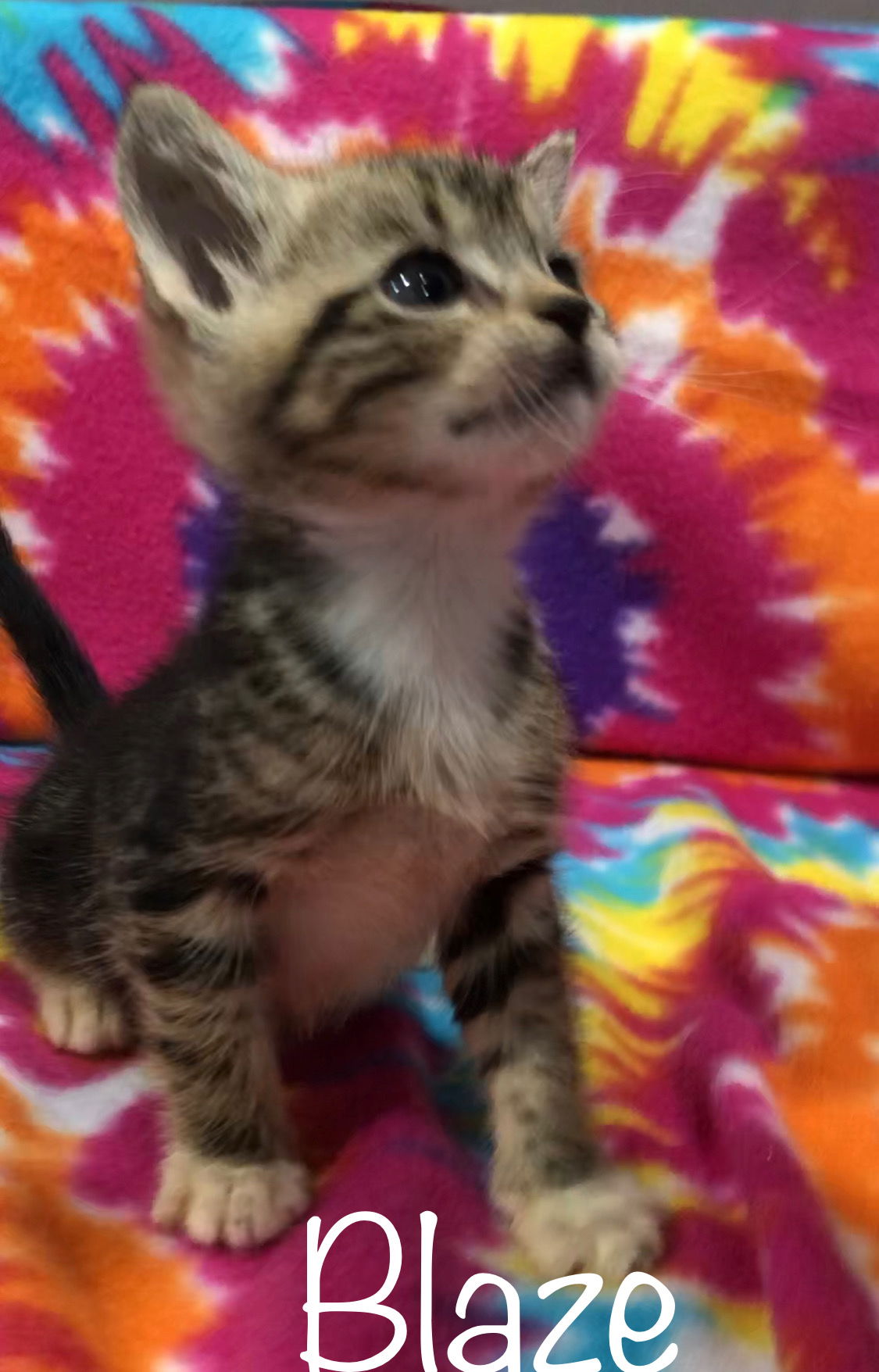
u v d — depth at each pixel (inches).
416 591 7.9
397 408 7.3
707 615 13.7
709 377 13.4
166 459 13.5
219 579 8.6
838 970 9.5
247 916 8.1
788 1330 6.7
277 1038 9.2
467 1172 8.2
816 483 13.4
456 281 7.7
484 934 8.8
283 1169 7.9
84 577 13.8
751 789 13.6
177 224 8.2
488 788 8.2
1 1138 8.2
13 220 13.1
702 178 13.1
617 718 14.1
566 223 12.5
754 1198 7.5
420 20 13.4
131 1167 8.2
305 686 7.7
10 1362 6.4
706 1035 9.0
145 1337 7.0
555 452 7.6
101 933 9.0
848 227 13.1
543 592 13.8
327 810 7.8
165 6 13.4
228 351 7.8
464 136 13.4
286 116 13.3
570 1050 8.5
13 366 13.4
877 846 12.5
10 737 14.0
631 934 10.8
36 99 13.0
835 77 13.0
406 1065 9.1
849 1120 8.3
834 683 13.5
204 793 7.7
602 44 13.2
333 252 7.9
